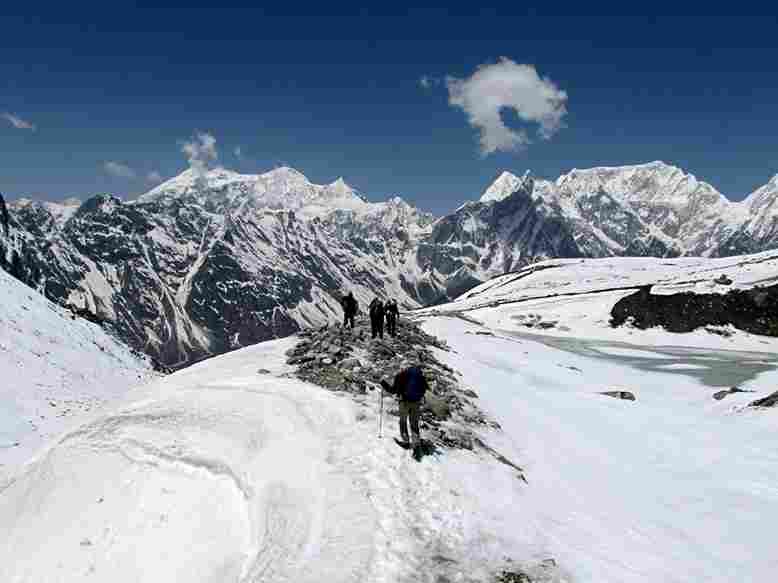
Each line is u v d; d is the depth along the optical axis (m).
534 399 33.19
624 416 32.59
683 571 13.78
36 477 23.23
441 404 21.81
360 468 15.71
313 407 20.17
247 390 23.16
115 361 56.88
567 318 111.31
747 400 35.34
